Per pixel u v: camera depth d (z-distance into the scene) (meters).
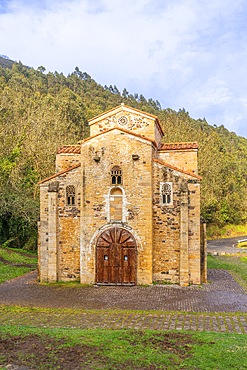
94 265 24.00
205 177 58.88
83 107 89.44
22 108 55.00
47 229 25.34
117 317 15.91
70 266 24.94
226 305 18.45
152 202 24.28
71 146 29.80
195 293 21.31
